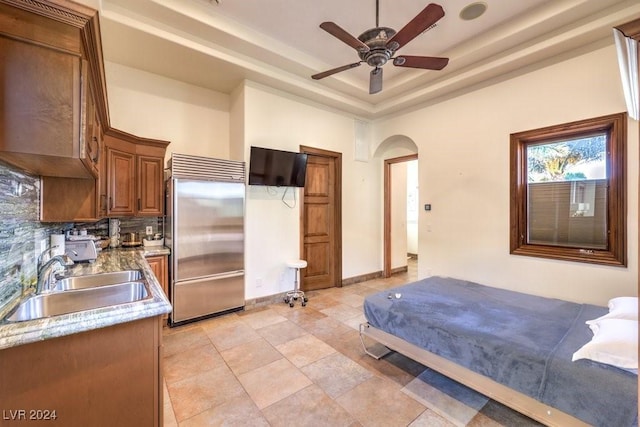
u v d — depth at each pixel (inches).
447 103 157.8
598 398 54.6
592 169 112.8
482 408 74.9
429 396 79.7
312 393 80.9
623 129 102.3
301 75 151.7
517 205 130.1
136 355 53.2
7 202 57.0
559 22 104.7
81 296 69.1
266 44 125.8
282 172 154.0
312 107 173.2
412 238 309.1
